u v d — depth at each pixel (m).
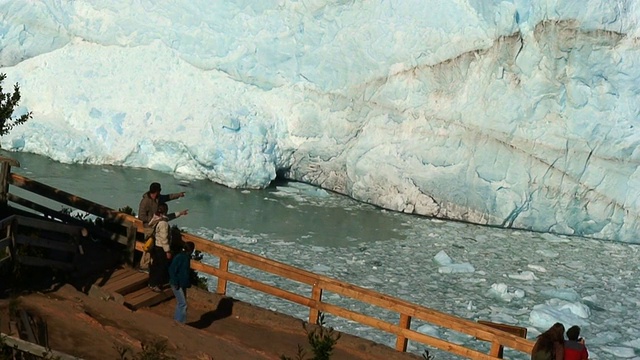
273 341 11.57
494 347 11.12
